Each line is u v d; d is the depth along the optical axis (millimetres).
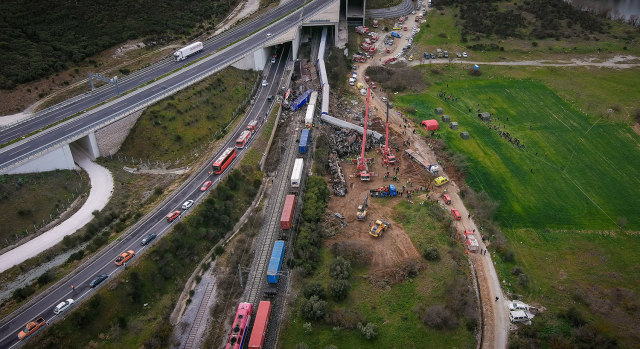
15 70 145750
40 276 89500
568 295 99250
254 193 117812
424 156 140500
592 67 195125
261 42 174750
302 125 146750
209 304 91938
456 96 175625
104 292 86375
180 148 131250
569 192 129375
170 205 109062
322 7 198625
